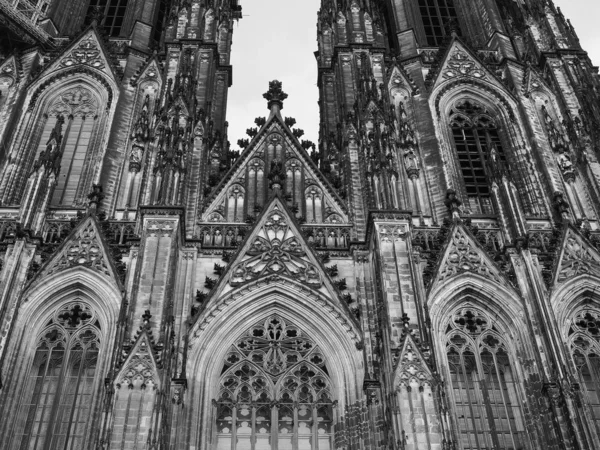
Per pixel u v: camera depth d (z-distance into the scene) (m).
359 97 80.38
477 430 59.88
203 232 70.19
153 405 52.62
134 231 68.44
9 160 77.00
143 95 84.88
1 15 88.12
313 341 63.56
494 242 70.31
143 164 75.25
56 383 60.69
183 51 86.12
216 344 62.53
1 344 60.28
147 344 55.16
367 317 63.09
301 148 78.69
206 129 79.69
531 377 61.25
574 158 78.62
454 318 65.44
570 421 56.59
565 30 93.94
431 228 71.25
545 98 86.56
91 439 56.22
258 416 60.12
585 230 70.00
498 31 94.50
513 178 78.00
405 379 54.66
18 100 81.88
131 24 96.94
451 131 84.00
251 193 75.50
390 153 70.94
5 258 64.69
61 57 87.25
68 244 66.88
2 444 56.62
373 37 90.50
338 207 74.12
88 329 63.12
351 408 59.16
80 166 77.94
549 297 65.06
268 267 66.75
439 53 89.88
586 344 64.25
